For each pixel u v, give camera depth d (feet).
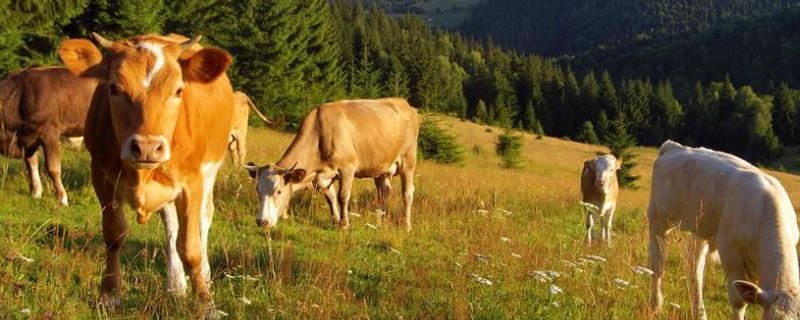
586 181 45.47
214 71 17.24
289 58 150.82
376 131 41.86
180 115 18.21
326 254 30.01
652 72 565.94
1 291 18.76
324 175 39.93
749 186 22.39
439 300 23.38
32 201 34.32
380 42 351.25
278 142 89.97
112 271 19.45
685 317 24.47
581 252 33.99
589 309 23.58
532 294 24.99
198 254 19.51
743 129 369.50
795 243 22.11
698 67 552.41
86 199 36.35
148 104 15.79
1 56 85.35
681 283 29.43
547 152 215.31
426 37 479.41
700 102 393.29
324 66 175.73
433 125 115.65
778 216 21.09
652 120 391.45
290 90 152.25
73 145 42.98
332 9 364.79
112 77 16.02
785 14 573.74
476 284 24.63
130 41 17.19
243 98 50.14
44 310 18.03
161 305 19.66
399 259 30.60
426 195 51.75
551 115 380.78
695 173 25.13
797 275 20.21
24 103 35.50
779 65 509.35
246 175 47.06
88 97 37.47
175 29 131.95
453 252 32.96
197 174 19.39
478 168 119.65
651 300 25.35
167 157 15.80
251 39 146.00
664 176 26.58
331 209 40.14
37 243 25.59
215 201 39.11
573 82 391.65
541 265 28.25
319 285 23.15
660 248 26.43
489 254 29.78
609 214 45.55
